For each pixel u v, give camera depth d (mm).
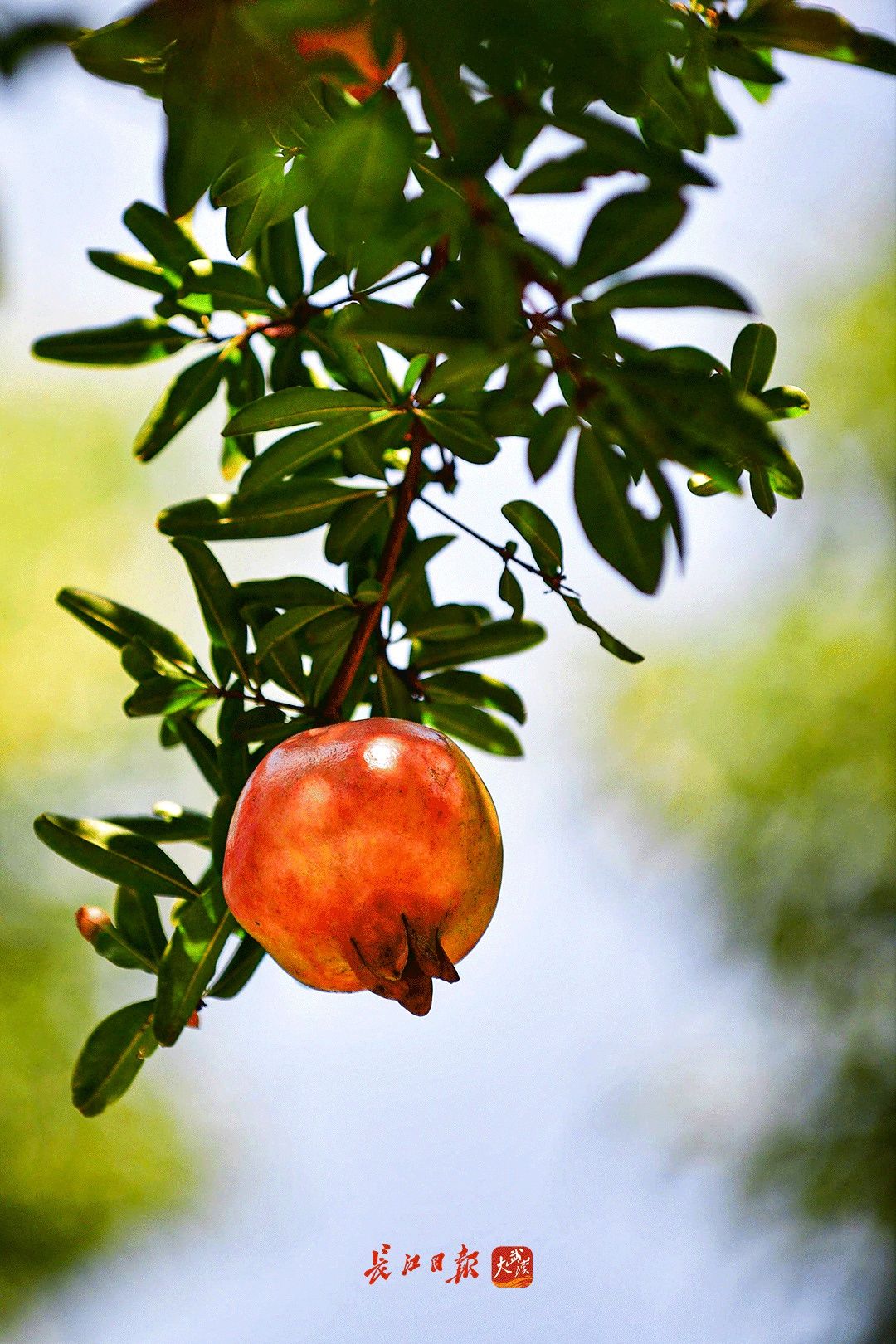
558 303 1199
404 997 1254
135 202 1354
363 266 1216
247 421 1304
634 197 1193
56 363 1391
